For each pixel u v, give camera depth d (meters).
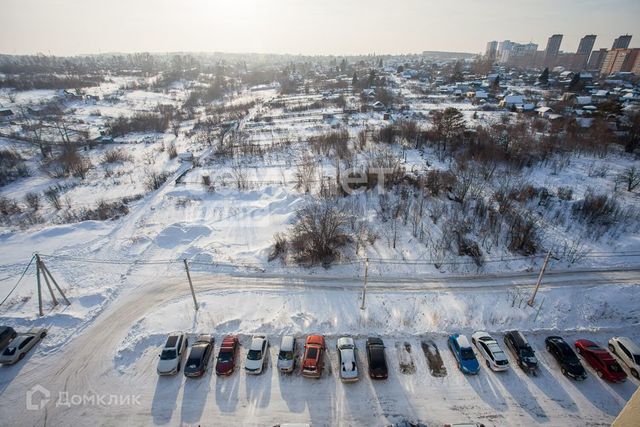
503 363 23.81
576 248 36.78
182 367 25.19
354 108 107.56
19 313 29.95
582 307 29.81
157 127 99.31
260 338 25.92
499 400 22.52
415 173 53.25
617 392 22.84
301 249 37.16
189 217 46.22
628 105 99.81
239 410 22.20
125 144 85.31
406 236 39.34
